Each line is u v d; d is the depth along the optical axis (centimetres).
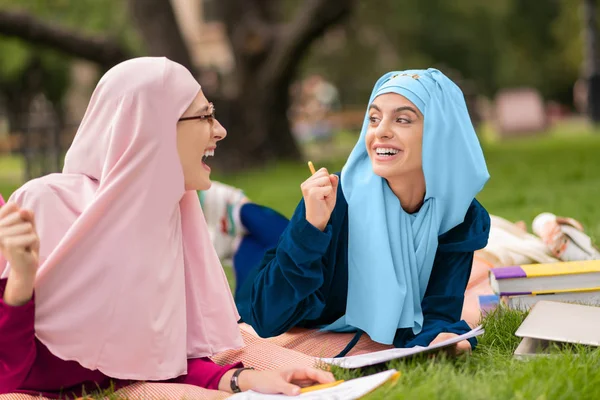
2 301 289
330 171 1441
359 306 373
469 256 384
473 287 482
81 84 3284
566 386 292
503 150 1898
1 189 1359
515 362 335
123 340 308
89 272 304
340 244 382
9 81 2714
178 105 319
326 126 2322
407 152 360
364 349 377
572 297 418
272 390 308
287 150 1670
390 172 363
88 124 323
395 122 361
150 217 313
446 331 355
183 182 322
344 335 396
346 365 330
